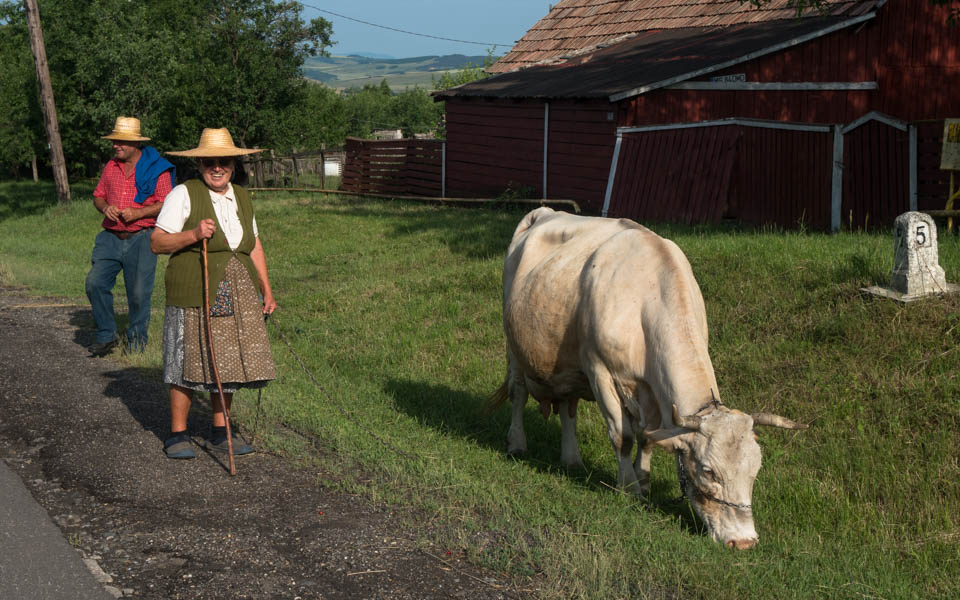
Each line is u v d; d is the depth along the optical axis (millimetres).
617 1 25000
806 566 4270
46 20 35156
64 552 4062
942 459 5516
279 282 12750
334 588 3812
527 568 4031
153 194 7969
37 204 28984
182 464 5289
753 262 9172
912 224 7332
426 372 8227
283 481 5074
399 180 24375
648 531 4520
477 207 20516
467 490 4988
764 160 13617
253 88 31172
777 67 17312
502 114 20578
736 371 7172
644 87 16609
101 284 7879
